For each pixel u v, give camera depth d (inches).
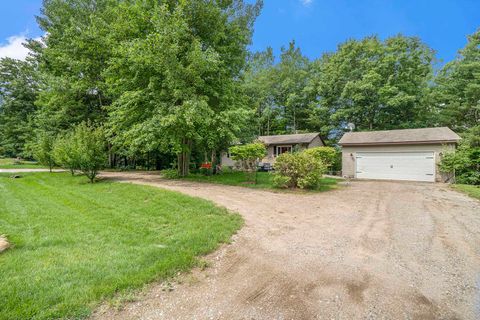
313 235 181.0
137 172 725.3
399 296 104.3
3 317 86.7
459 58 926.4
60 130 727.1
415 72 983.0
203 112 444.1
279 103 1334.9
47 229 193.5
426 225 208.5
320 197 341.1
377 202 308.2
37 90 1123.3
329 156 540.1
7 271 120.7
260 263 134.8
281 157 421.1
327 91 1141.7
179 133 486.3
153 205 264.7
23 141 1114.7
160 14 436.5
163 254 140.1
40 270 121.9
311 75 1309.1
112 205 272.7
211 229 185.9
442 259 141.3
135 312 93.1
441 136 572.7
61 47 733.9
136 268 123.6
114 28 531.8
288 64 1299.2
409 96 900.0
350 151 682.2
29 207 271.4
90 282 110.2
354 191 403.5
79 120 772.6
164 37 424.8
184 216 224.4
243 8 676.1
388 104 926.4
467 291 108.7
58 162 498.0
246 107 617.6
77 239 169.9
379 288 110.3
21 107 1144.2
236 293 106.7
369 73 971.3
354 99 1003.3
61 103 747.4
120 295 102.5
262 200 309.1
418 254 147.9
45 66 820.6
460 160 508.4
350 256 144.1
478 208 275.4
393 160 622.8
